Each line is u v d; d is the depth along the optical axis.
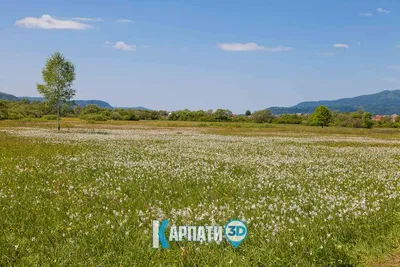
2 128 55.28
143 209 10.51
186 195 12.32
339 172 18.17
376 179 15.97
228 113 130.50
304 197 12.23
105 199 11.48
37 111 119.12
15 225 8.66
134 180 14.69
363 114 131.88
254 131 65.56
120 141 34.94
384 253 7.58
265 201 11.44
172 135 47.50
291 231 8.39
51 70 51.59
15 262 6.76
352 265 7.07
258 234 8.19
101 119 103.25
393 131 75.44
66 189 12.95
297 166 20.08
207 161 21.25
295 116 122.06
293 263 6.88
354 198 11.85
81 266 6.65
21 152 23.33
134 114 121.56
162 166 18.17
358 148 33.50
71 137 38.59
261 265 6.91
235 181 14.79
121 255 7.11
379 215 9.71
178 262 7.00
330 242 7.77
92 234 8.05
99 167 17.70
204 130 65.62
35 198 11.30
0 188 12.82
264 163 20.72
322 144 37.88
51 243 7.60
